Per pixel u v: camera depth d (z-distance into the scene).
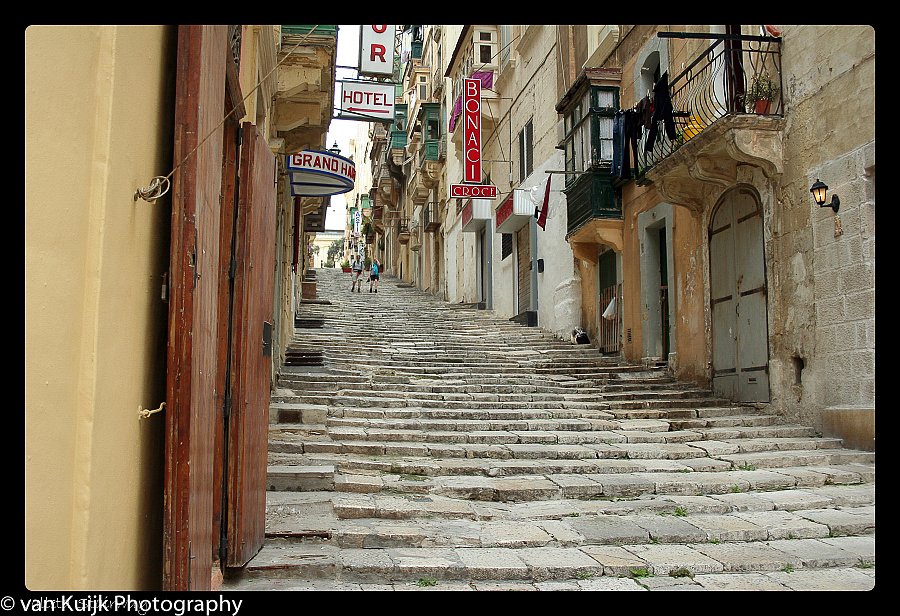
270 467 7.00
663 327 13.52
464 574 4.86
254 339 4.62
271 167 5.18
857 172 8.46
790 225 9.55
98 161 2.37
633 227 14.17
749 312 10.48
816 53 9.14
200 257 3.01
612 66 15.19
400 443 8.33
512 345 15.59
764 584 4.91
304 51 9.32
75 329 2.27
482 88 23.27
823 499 6.80
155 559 3.04
